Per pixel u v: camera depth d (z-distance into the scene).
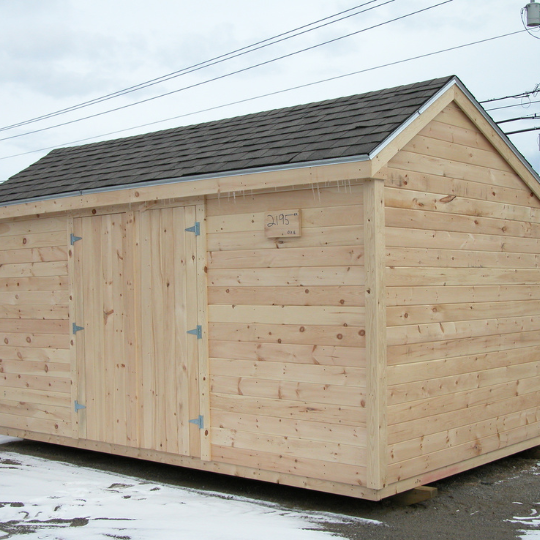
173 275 6.95
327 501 6.12
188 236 6.83
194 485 6.79
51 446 8.84
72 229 7.88
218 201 6.60
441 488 6.48
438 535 5.18
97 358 7.65
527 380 7.38
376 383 5.52
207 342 6.66
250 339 6.36
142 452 7.25
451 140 6.56
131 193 7.13
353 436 5.68
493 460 6.94
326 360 5.86
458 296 6.51
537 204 7.71
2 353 8.71
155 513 5.70
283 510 5.82
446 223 6.42
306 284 6.00
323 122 6.78
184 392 6.86
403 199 5.94
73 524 5.45
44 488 6.60
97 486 6.68
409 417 5.88
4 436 9.52
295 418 6.05
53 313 8.12
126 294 7.36
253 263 6.35
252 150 6.71
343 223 5.78
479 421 6.71
